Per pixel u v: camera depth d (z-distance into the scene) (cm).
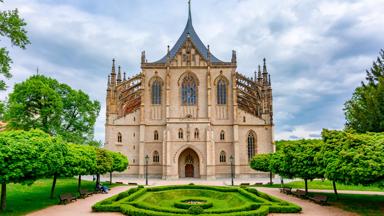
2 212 3369
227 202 4931
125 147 9569
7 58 3080
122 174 9494
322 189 6144
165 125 9588
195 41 11088
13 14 3066
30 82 7606
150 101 9762
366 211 3616
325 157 3950
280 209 3588
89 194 5231
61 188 5931
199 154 9200
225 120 9694
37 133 3819
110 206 3641
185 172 9644
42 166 3397
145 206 3697
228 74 9881
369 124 5897
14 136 3506
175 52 10775
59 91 8600
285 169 5159
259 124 9738
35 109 7862
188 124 9350
